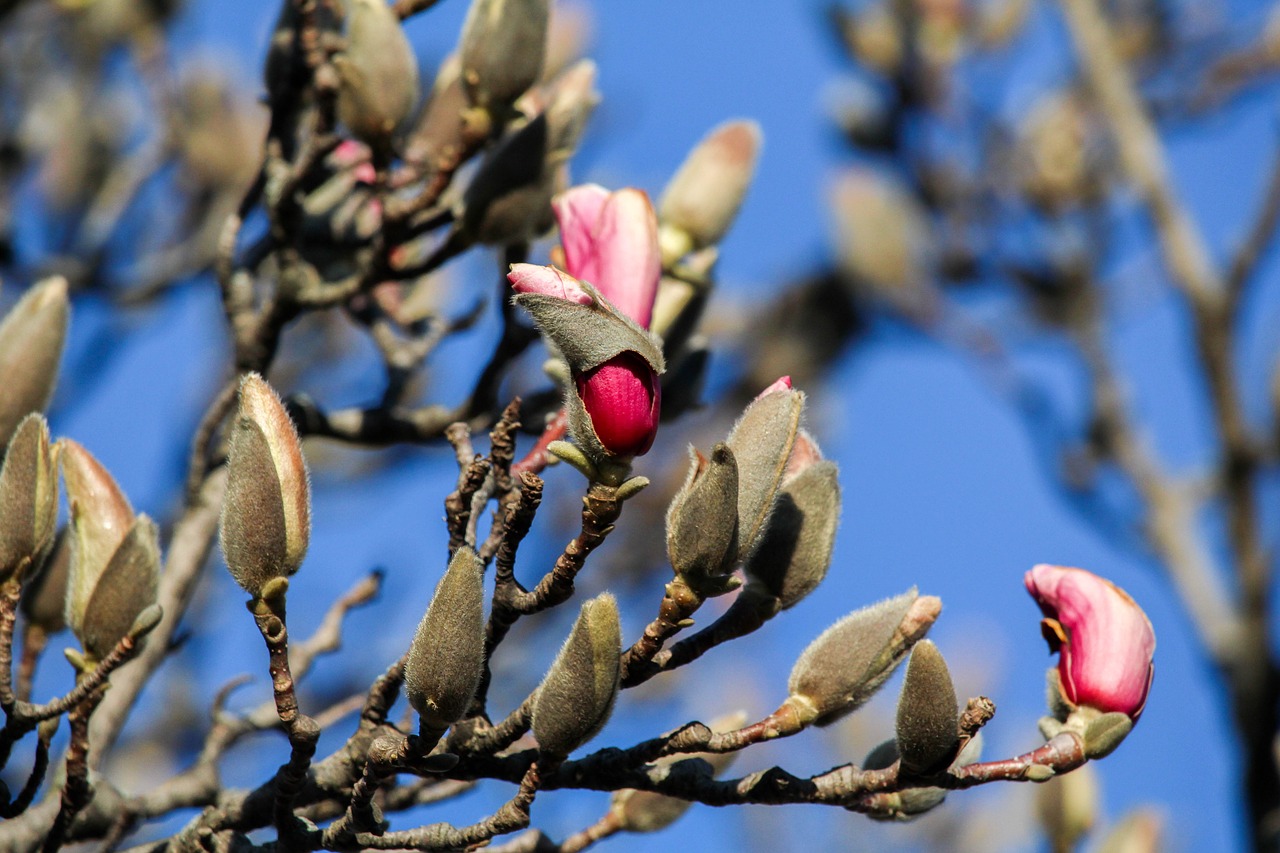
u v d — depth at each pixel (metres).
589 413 1.14
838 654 1.17
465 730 1.17
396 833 1.17
